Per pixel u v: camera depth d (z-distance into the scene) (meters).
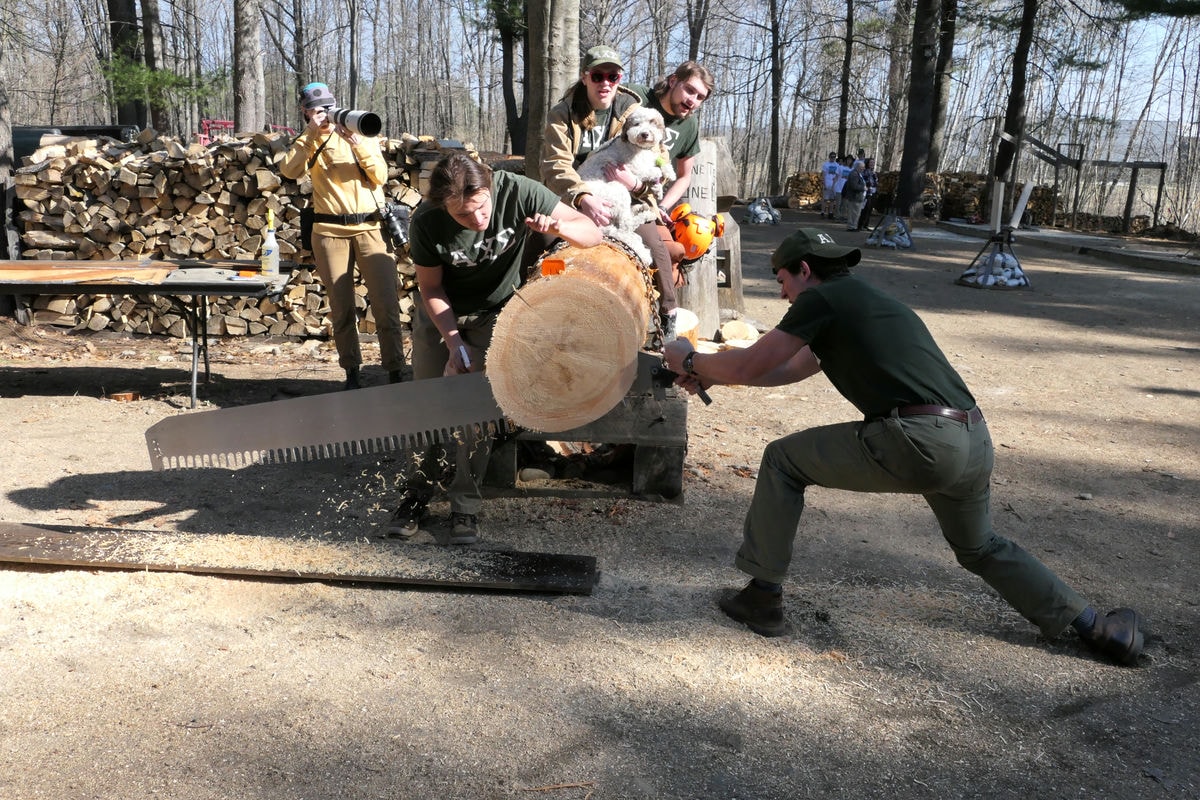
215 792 2.53
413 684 3.07
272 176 8.02
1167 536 4.65
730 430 6.18
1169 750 2.86
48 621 3.39
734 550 4.30
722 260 8.80
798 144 70.50
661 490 4.68
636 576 3.98
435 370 4.10
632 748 2.78
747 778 2.67
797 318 3.09
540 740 2.80
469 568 3.79
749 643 3.40
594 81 4.60
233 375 7.20
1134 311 11.65
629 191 4.53
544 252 3.95
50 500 4.62
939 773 2.72
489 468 4.58
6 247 8.01
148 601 3.55
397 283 6.25
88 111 49.16
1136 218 25.67
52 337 8.13
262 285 6.20
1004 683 3.20
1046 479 5.47
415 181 8.05
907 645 3.43
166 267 6.88
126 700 2.93
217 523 4.43
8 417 5.94
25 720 2.81
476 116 70.50
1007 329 10.20
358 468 5.23
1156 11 18.58
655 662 3.25
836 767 2.74
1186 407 7.19
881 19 37.12
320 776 2.61
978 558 3.36
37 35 40.62
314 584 3.74
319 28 57.28
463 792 2.57
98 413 6.11
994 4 31.02
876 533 4.60
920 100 24.16
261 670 3.12
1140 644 3.32
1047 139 44.19
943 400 3.07
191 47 32.19
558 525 4.50
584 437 4.48
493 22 25.45
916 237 20.48
